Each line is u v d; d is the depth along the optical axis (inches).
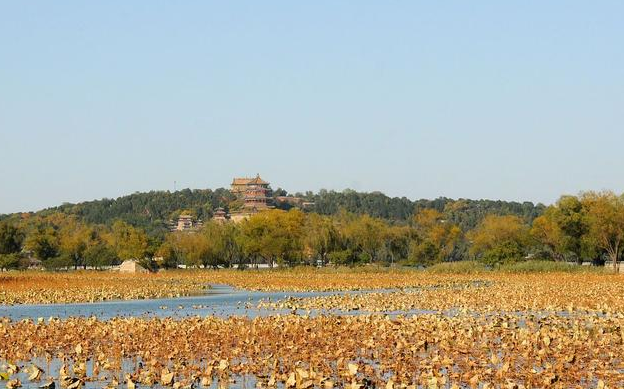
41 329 1856.5
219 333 1754.4
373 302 2689.5
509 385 1174.3
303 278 4832.7
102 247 7175.2
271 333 1754.4
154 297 3410.4
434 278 4544.8
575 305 2522.1
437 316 2156.7
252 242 6417.3
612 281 3764.8
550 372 1289.4
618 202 5487.2
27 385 1283.2
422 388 1237.7
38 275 5511.8
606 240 5290.4
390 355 1487.5
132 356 1529.3
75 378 1269.7
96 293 3368.6
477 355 1493.6
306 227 7017.7
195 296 3476.9
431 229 7770.7
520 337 1640.0
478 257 7145.7
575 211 5669.3
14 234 7062.0
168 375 1274.6
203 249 6747.1
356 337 1705.2
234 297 3380.9
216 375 1342.3
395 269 5698.8
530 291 3061.0
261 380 1283.2
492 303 2596.0
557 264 4977.9
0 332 1798.7
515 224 6737.2
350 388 1192.8
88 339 1716.3
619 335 1690.5
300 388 1211.9
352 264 6387.8
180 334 1734.7
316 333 1729.8
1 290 3558.1
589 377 1275.8
